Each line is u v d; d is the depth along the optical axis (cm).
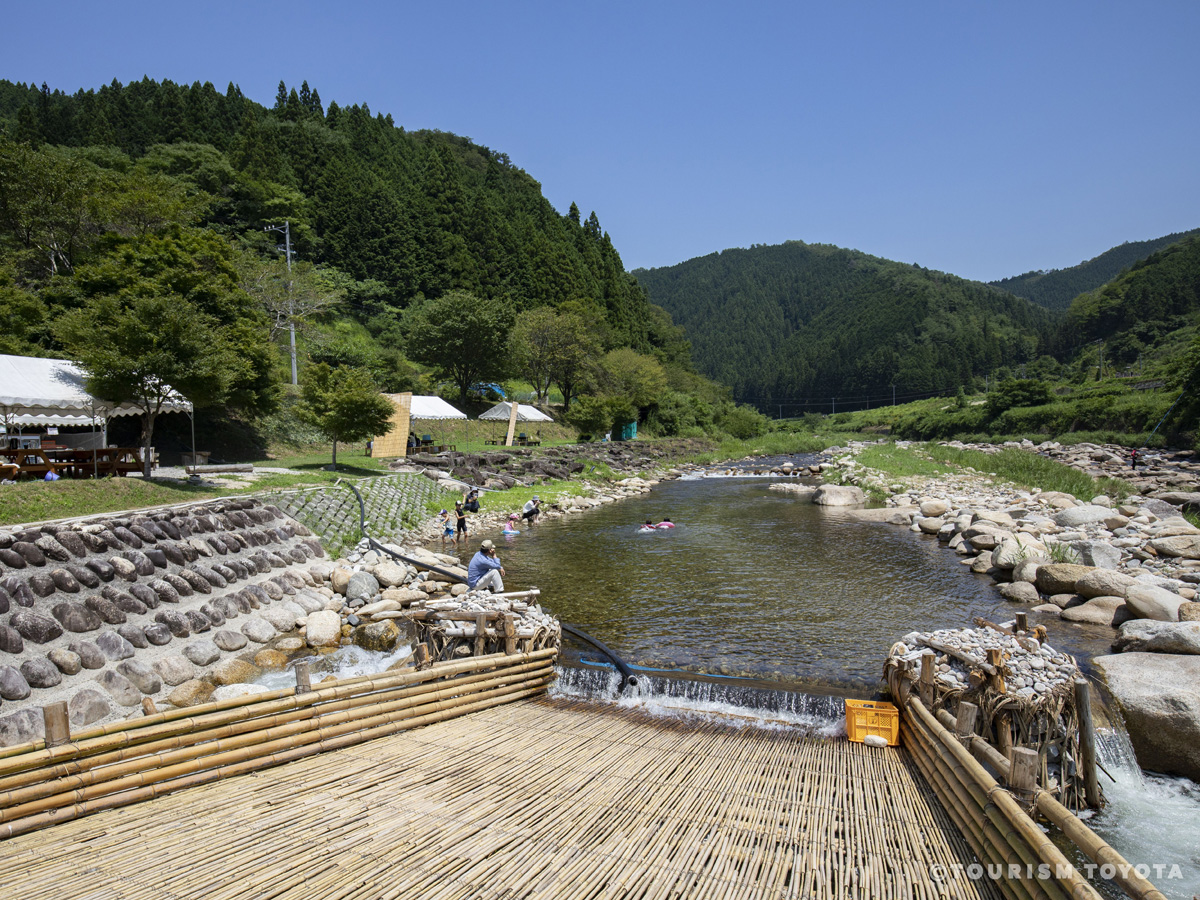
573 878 412
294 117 10369
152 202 3647
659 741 688
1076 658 880
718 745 679
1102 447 5109
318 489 1817
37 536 905
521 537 1981
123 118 8019
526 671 852
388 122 12888
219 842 444
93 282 2595
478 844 452
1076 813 608
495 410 5128
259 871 411
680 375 9700
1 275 2689
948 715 602
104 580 952
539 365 6475
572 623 1130
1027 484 2753
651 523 2145
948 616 1152
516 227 10169
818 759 636
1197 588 1126
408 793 532
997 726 611
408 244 8325
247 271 4262
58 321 2047
